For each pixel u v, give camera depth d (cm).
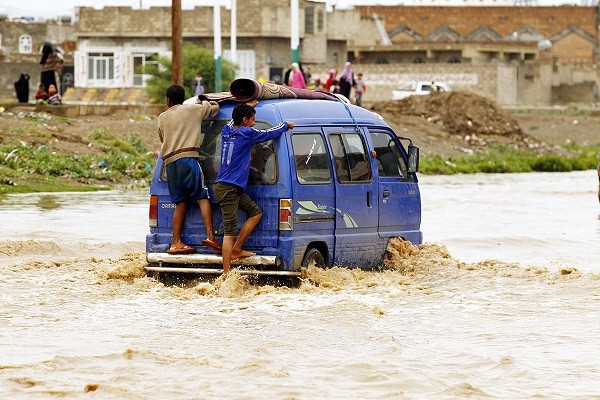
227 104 2531
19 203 4756
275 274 2419
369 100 17038
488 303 2348
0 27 18925
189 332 2034
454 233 3934
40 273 2655
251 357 1839
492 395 1625
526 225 4297
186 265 2523
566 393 1641
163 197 2539
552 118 14625
